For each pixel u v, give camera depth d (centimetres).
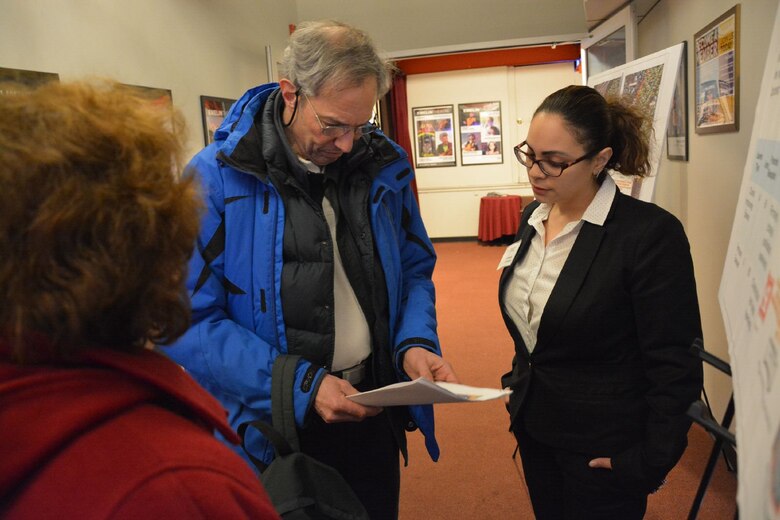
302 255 123
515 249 149
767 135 80
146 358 53
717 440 100
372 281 132
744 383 60
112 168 48
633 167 130
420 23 530
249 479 52
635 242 119
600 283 122
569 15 508
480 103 824
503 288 152
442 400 99
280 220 122
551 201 131
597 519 135
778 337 51
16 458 42
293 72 117
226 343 118
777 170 68
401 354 132
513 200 791
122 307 49
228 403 126
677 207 304
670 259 117
